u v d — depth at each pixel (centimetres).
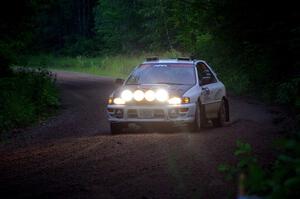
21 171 1386
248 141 1741
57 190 1166
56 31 12731
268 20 3853
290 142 620
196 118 2038
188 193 1116
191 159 1471
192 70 2183
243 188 566
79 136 2059
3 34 3359
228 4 4116
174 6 5600
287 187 614
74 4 12862
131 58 8306
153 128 2147
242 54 4144
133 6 9531
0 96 2766
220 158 1470
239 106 3077
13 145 1920
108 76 6281
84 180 1255
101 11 10694
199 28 4722
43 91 3253
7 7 3325
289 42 3356
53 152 1658
